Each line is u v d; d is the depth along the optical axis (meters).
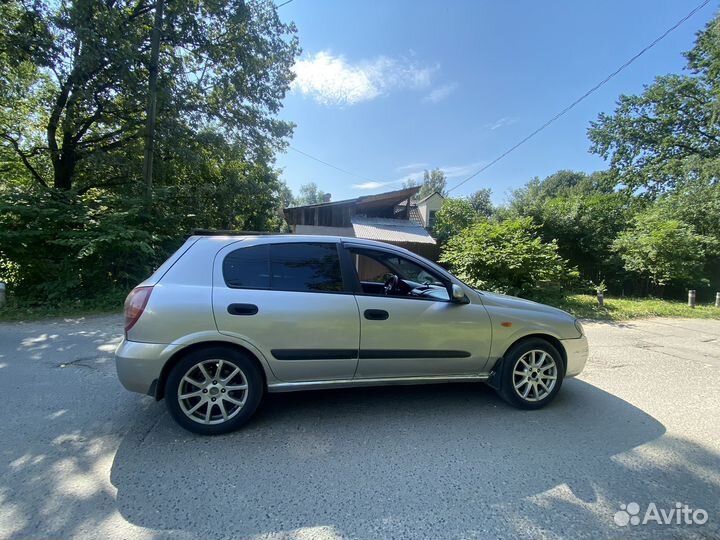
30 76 12.80
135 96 11.59
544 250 10.16
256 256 3.10
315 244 3.25
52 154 13.31
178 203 13.68
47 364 4.47
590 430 3.08
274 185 23.86
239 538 1.85
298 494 2.20
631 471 2.50
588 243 16.77
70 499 2.10
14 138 14.02
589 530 1.95
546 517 2.04
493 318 3.42
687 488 2.32
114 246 8.41
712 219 15.99
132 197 10.36
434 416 3.29
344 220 18.28
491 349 3.41
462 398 3.70
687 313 10.16
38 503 2.06
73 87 11.37
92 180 14.28
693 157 18.66
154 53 11.45
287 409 3.37
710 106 18.75
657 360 5.35
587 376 4.55
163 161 13.63
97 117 12.62
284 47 14.47
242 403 2.94
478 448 2.76
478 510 2.09
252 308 2.90
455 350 3.33
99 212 9.17
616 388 4.12
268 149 15.70
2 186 14.52
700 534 1.94
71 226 8.66
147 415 3.18
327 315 3.03
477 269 10.27
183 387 2.84
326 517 2.01
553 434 3.00
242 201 16.86
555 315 3.65
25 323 6.67
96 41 10.16
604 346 6.23
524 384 3.49
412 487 2.29
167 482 2.28
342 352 3.08
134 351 2.74
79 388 3.74
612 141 22.97
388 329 3.17
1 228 7.97
